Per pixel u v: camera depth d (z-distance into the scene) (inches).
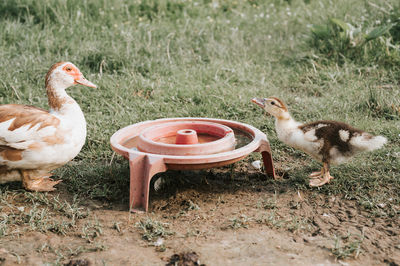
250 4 141.9
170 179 61.4
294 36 117.2
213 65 97.3
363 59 99.5
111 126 74.5
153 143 56.5
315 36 107.5
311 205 57.2
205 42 109.7
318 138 58.7
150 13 125.5
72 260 48.3
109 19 117.0
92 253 49.3
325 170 59.9
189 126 62.5
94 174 62.8
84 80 60.6
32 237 51.5
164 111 80.6
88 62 96.7
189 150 55.7
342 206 56.9
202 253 49.0
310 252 49.3
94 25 112.7
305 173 63.4
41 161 57.3
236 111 80.4
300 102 83.4
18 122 55.9
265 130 74.5
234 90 86.7
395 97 82.0
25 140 55.7
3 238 51.2
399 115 77.6
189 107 81.6
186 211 56.1
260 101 61.3
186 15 125.0
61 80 58.9
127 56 96.7
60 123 57.3
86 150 70.2
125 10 123.3
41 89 86.6
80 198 58.8
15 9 116.1
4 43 100.0
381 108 79.4
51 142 56.7
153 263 47.9
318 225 53.5
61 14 114.5
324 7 126.0
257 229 52.7
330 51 102.7
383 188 59.3
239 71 94.8
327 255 48.8
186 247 49.9
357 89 87.0
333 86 90.7
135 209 55.9
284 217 54.9
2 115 56.4
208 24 119.0
